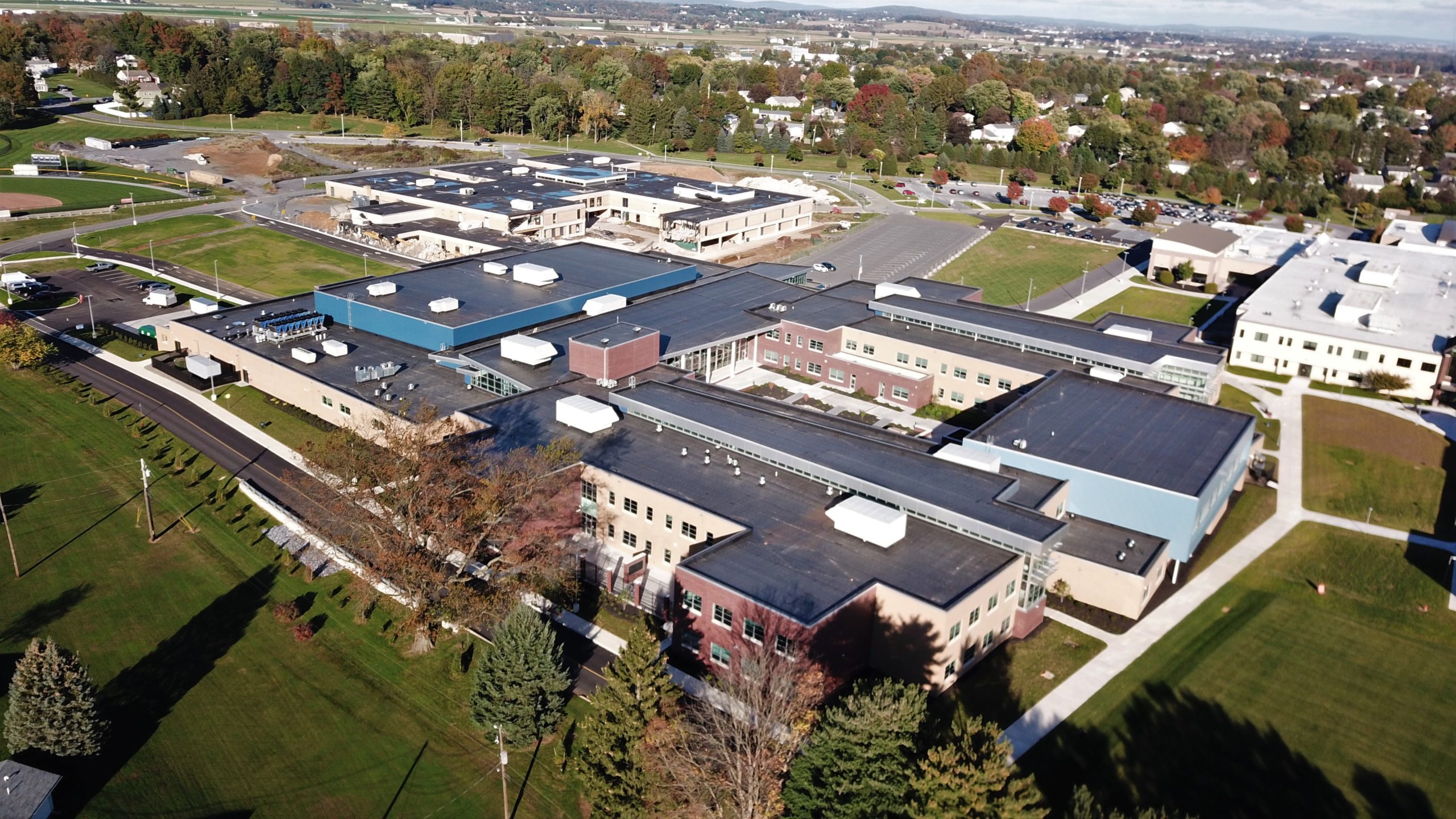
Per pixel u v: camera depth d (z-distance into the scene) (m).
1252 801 52.53
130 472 86.06
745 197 196.38
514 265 127.44
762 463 76.69
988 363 101.75
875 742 45.78
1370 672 64.19
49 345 110.62
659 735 48.81
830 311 118.75
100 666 61.47
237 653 63.28
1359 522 84.25
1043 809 43.69
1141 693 61.16
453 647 64.44
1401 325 118.75
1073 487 75.75
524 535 68.25
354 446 63.69
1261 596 72.88
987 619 62.78
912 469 74.25
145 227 171.62
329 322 112.38
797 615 56.62
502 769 51.75
